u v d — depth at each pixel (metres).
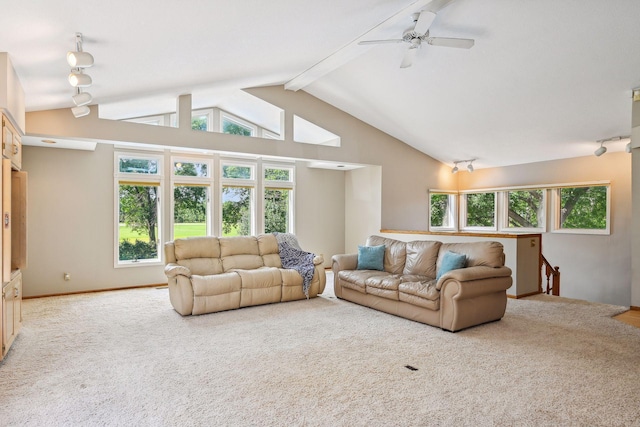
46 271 5.55
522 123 5.95
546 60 4.37
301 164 7.88
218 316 4.44
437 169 8.44
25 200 3.71
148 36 3.07
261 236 5.78
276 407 2.37
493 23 3.97
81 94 3.55
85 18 2.56
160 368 2.95
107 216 5.99
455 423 2.20
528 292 5.54
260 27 3.42
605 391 2.58
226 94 6.11
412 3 3.68
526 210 7.68
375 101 6.45
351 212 8.30
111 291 5.89
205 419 2.23
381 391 2.57
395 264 5.07
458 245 4.52
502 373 2.86
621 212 6.34
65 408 2.35
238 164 7.18
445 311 3.87
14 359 3.12
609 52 4.02
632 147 4.78
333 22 3.73
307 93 6.70
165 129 5.36
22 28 2.54
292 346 3.44
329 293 5.76
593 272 6.67
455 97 5.67
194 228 6.80
